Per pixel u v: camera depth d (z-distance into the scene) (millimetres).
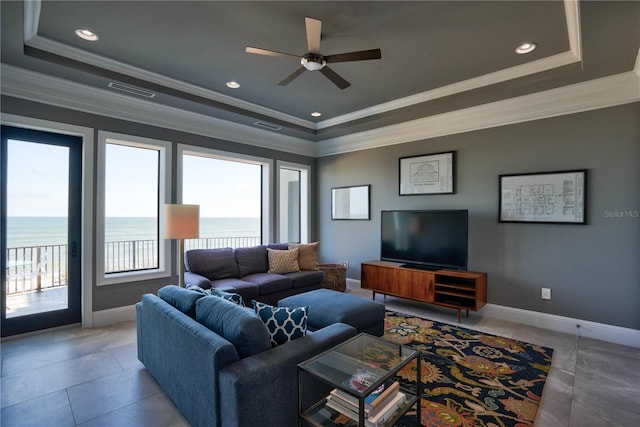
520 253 3719
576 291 3371
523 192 3680
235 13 2361
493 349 2967
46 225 3443
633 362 2707
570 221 3385
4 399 2152
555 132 3480
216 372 1575
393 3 2240
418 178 4574
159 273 4074
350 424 1541
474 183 4062
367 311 2996
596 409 2057
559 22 2438
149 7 2289
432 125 4398
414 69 3254
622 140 3117
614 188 3166
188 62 3139
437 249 4125
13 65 2930
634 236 3074
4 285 3209
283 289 4145
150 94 3605
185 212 3209
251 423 1510
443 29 2543
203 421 1701
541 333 3373
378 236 5105
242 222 11320
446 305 3801
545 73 3088
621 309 3131
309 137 5547
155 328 2297
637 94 3018
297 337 1942
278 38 2711
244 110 4336
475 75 3398
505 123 3807
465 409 2055
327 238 5871
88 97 3486
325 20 2439
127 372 2525
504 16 2369
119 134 3754
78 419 1953
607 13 2086
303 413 1614
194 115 4285
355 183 5410
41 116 3254
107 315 3656
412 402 1689
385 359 1775
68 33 2629
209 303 1992
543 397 2191
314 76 3455
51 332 3379
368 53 2406
